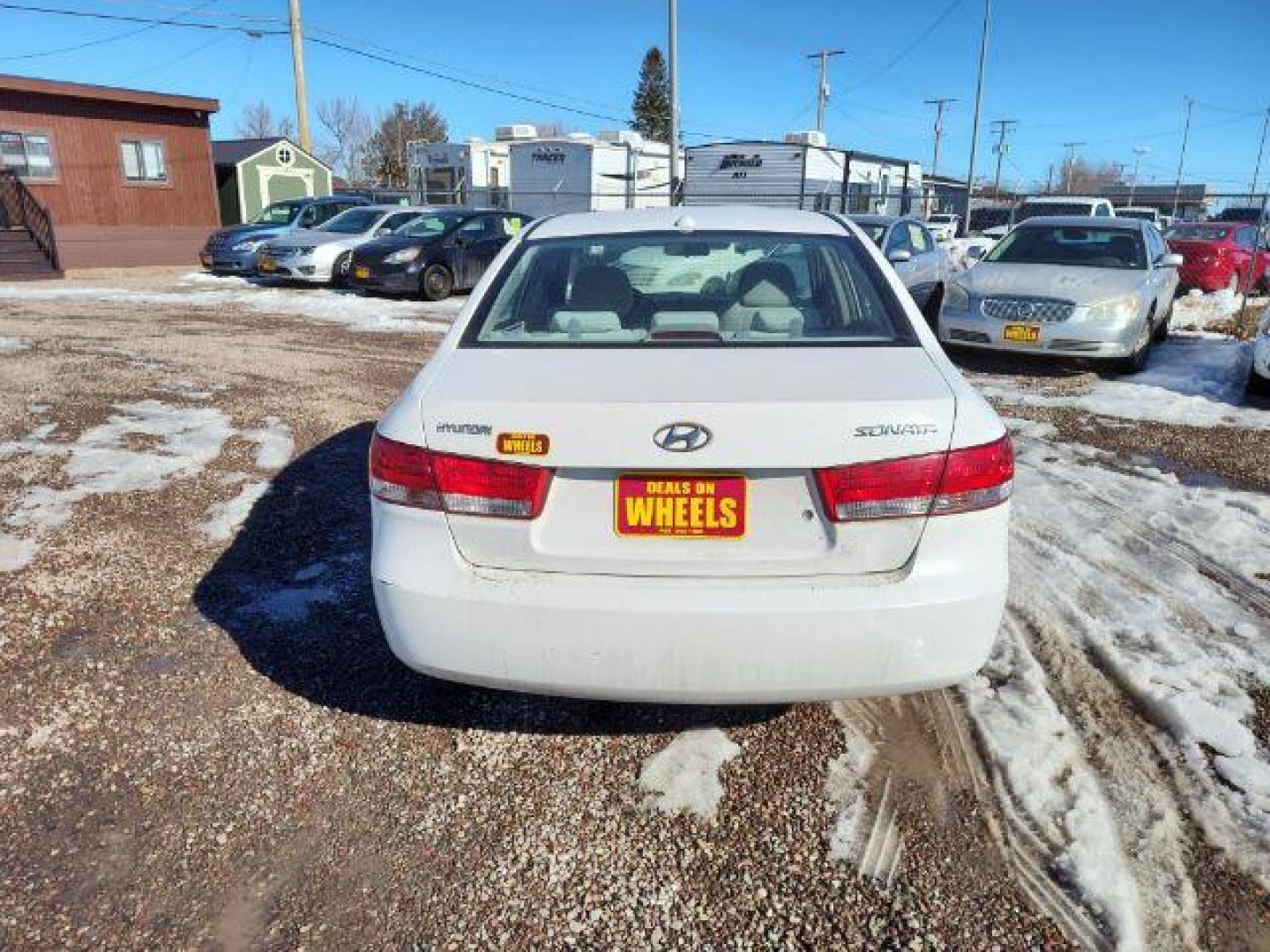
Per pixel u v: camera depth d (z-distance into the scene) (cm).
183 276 1856
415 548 217
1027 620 323
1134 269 839
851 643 206
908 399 207
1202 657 299
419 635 218
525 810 229
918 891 204
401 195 3191
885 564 209
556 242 311
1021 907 199
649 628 206
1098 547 392
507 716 268
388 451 219
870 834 221
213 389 689
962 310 814
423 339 982
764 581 208
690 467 203
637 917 198
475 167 2847
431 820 226
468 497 212
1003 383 750
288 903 201
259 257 1533
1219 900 200
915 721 264
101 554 374
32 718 263
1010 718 265
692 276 290
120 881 206
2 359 800
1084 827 221
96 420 582
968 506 208
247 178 2792
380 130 7350
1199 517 432
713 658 207
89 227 2131
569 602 208
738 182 2520
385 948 190
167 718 265
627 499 208
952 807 229
